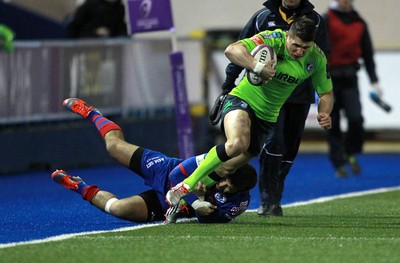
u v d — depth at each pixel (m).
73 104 25.91
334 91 38.62
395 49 50.75
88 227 23.89
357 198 31.83
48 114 41.47
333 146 39.31
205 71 48.91
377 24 56.47
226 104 24.09
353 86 38.53
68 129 42.50
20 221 25.41
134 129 44.72
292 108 26.39
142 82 45.53
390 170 42.81
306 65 24.08
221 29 55.97
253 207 28.91
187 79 48.38
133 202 23.98
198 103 48.47
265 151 26.31
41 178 38.81
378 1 56.38
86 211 27.69
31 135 40.88
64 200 31.22
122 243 20.56
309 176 40.00
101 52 43.31
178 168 23.73
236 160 23.69
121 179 38.88
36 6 56.56
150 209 24.14
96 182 37.59
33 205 29.80
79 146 43.12
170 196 23.50
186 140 33.88
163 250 19.59
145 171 24.39
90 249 19.72
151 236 21.77
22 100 40.22
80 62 42.28
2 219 25.91
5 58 39.25
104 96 43.44
